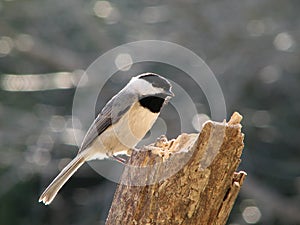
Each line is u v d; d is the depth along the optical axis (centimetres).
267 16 1642
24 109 1678
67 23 1734
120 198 592
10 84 1636
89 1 1717
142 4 1717
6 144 1606
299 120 1653
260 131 1633
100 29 1681
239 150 565
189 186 567
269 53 1614
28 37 1702
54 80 1642
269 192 1590
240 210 1580
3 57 1728
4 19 1720
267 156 1645
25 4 1712
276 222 1594
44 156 1580
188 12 1656
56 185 735
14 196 1661
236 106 1591
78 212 1653
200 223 571
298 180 1625
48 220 1667
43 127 1609
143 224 575
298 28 1622
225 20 1633
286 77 1648
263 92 1644
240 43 1625
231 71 1602
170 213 570
